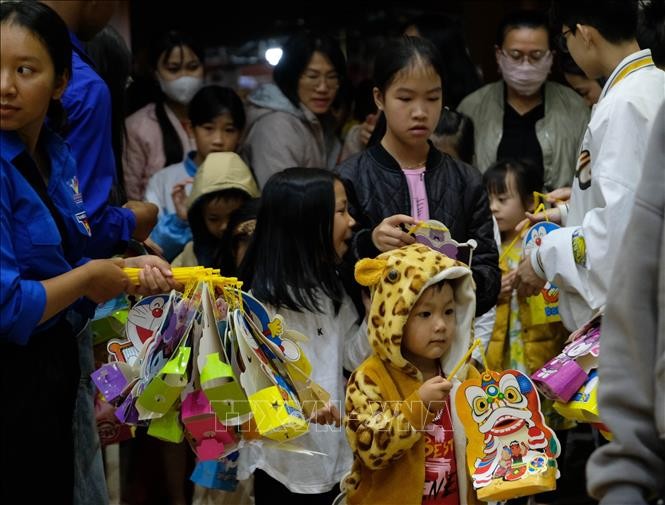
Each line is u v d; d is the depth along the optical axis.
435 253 2.53
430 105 3.00
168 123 4.41
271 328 2.44
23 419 2.26
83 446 2.79
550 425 3.43
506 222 3.66
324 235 2.91
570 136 4.11
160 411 2.33
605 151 2.69
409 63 2.97
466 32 5.59
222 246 3.44
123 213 2.85
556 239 2.83
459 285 2.55
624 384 1.66
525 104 4.14
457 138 3.69
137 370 2.38
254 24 5.86
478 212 3.10
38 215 2.25
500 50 4.07
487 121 4.16
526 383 2.42
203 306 2.35
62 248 2.44
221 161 3.81
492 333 3.43
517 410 2.41
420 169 3.09
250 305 2.42
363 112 4.63
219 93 4.18
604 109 2.73
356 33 5.84
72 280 2.27
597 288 2.71
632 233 1.71
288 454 2.81
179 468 3.78
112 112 3.36
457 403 2.43
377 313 2.51
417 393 2.42
